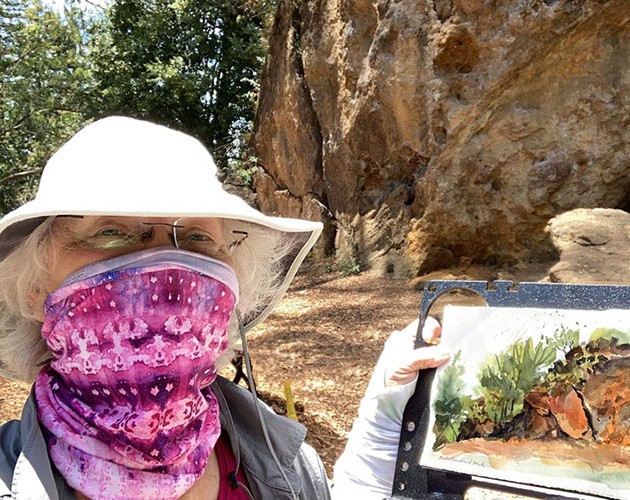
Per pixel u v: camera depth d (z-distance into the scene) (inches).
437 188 410.3
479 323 65.0
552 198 384.8
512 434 61.1
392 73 432.5
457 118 396.8
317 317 378.9
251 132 697.6
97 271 43.0
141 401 42.6
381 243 470.9
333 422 216.4
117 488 42.0
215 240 48.3
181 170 43.7
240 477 52.7
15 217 40.5
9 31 654.5
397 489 64.7
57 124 717.9
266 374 276.5
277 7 616.4
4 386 260.7
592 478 57.2
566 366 60.4
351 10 485.4
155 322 42.8
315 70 535.5
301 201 577.3
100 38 800.9
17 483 40.5
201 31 772.6
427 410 65.2
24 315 46.3
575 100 376.8
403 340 73.4
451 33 392.8
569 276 243.6
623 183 374.0
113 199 40.9
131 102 789.9
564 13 363.3
